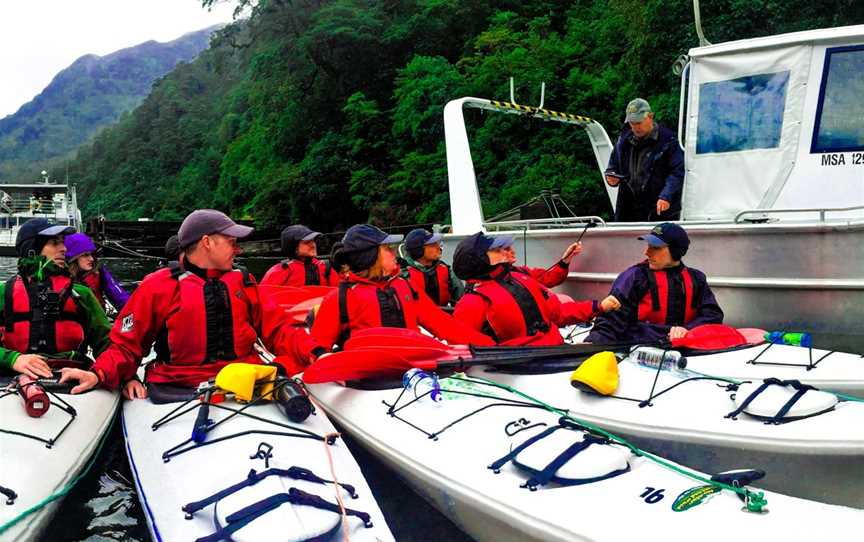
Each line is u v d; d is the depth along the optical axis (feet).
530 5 98.53
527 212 30.17
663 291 15.64
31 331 14.35
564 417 10.99
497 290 15.48
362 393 13.94
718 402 12.18
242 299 13.67
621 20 68.39
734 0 52.37
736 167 21.09
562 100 73.00
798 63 19.95
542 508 9.09
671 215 22.52
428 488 11.04
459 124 25.82
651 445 12.32
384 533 8.89
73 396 13.25
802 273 17.44
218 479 9.62
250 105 166.61
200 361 13.42
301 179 111.75
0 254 97.19
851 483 10.85
